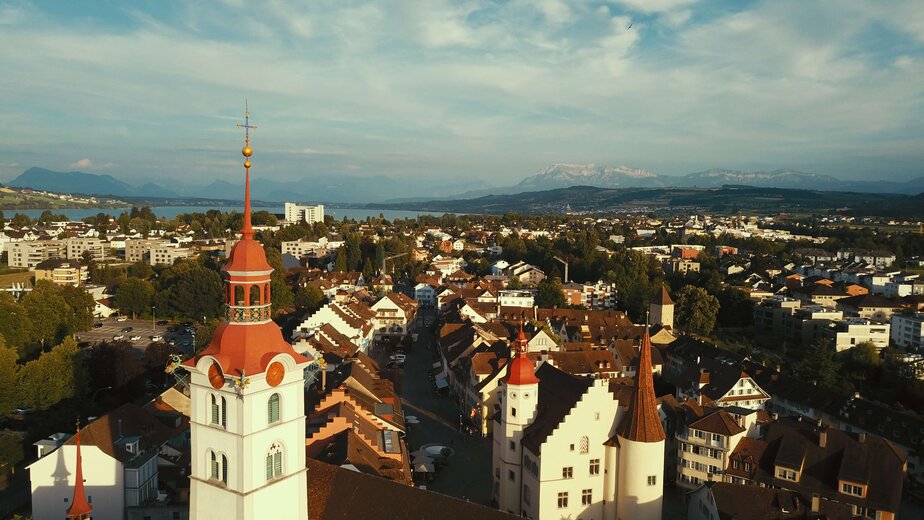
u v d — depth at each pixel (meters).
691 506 90.31
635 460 83.44
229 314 50.41
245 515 48.97
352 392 106.38
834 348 198.25
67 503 80.56
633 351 165.62
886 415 122.62
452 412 137.50
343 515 59.81
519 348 90.75
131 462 81.25
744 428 102.00
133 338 199.25
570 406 84.50
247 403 48.06
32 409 121.38
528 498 87.44
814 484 93.31
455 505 58.72
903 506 101.38
